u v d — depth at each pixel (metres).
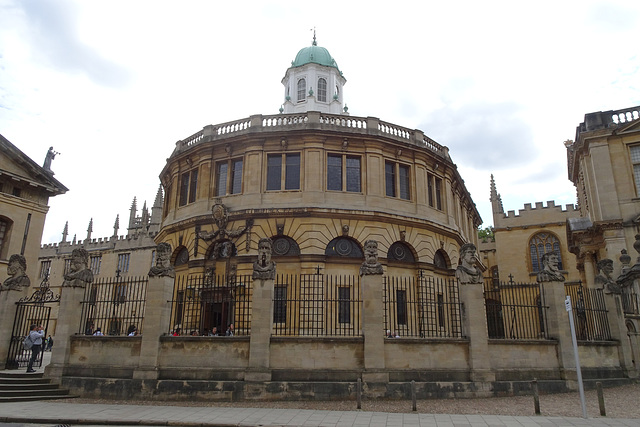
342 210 27.62
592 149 30.06
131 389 15.84
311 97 55.75
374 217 28.08
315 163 28.70
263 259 16.75
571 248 35.31
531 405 14.41
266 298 16.19
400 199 29.88
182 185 33.09
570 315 13.21
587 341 18.30
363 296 16.36
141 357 16.16
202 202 30.14
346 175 29.19
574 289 41.59
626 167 28.88
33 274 30.95
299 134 29.02
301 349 15.84
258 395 15.17
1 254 29.58
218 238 28.30
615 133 29.42
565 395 16.30
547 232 48.81
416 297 28.39
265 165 29.22
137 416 12.86
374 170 29.33
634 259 27.34
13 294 20.70
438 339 16.41
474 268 17.47
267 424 11.80
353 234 27.69
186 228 30.42
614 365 18.84
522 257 49.16
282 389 15.21
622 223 27.98
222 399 15.26
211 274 27.42
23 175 31.12
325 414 13.09
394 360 15.92
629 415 12.77
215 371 15.82
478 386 15.97
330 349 15.88
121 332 20.86
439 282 30.56
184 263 30.25
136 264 56.78
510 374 16.67
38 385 16.30
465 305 17.03
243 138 29.52
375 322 15.98
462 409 13.84
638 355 19.98
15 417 12.61
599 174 29.41
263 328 15.86
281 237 27.77
